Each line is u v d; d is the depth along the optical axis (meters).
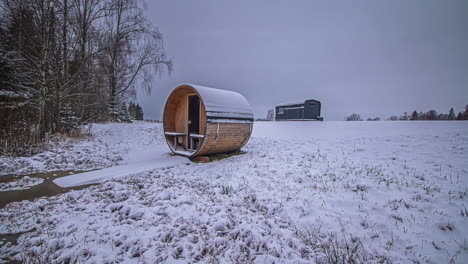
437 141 8.78
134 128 14.73
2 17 9.35
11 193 4.86
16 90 10.82
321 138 11.67
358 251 2.98
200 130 8.74
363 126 16.44
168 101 9.09
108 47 12.17
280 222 3.74
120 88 17.61
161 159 8.14
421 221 3.58
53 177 6.04
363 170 6.03
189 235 3.22
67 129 11.33
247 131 9.00
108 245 2.98
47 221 3.58
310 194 4.74
